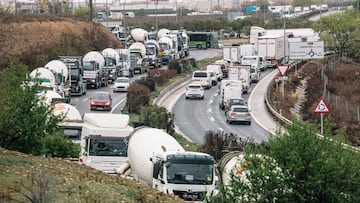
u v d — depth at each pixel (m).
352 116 123.88
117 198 42.00
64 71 145.00
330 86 171.25
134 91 140.00
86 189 42.91
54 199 38.72
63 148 61.44
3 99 56.81
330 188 38.88
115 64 187.25
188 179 52.72
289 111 138.25
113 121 69.12
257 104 146.12
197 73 179.25
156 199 43.84
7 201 37.97
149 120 99.94
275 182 39.12
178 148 59.28
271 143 39.75
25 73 59.81
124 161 66.19
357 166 39.31
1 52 123.31
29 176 43.66
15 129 57.28
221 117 131.12
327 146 39.72
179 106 145.75
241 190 39.66
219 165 56.75
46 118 59.81
